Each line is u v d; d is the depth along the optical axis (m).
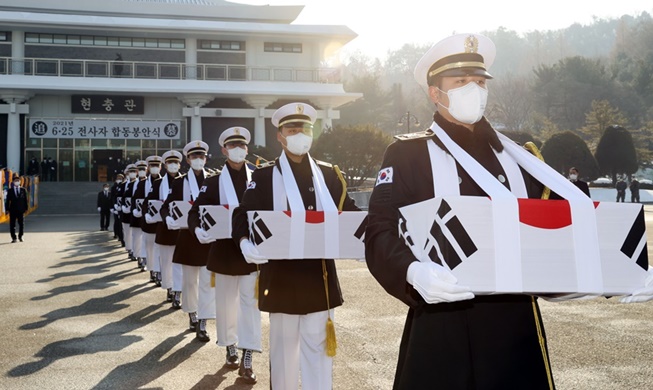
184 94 48.69
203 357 7.38
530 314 2.91
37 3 49.94
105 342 8.02
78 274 14.45
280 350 5.07
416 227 2.74
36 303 10.70
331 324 4.98
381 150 40.47
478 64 3.04
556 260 2.56
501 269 2.53
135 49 50.16
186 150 9.45
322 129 51.31
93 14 50.91
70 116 49.03
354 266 15.40
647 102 96.62
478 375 2.80
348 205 5.26
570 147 49.03
